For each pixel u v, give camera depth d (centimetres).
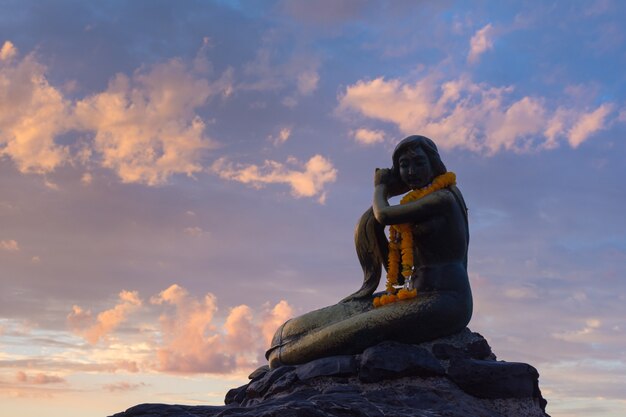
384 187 1271
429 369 1145
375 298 1237
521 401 1147
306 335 1237
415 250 1245
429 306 1183
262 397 1215
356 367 1164
